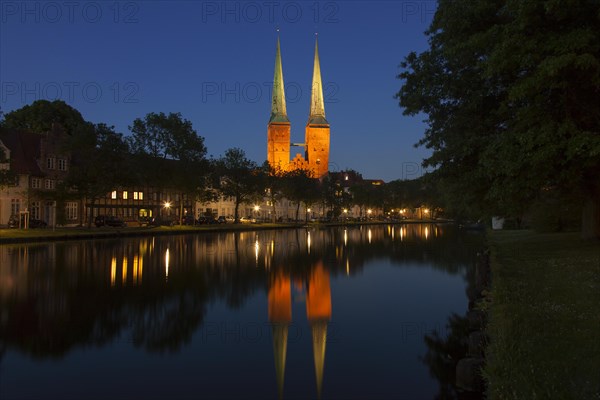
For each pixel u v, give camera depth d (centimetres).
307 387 834
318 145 16612
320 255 3234
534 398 573
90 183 5288
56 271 2177
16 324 1200
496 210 2427
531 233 4144
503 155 1438
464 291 1825
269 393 803
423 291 1816
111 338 1101
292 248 3831
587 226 2462
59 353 991
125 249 3488
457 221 11769
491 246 2762
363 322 1309
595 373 636
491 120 1861
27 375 864
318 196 10150
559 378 625
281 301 1570
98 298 1548
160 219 7112
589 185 2023
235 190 8088
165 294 1641
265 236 5797
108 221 6212
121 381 843
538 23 1327
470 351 898
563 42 1223
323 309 1471
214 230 6619
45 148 6319
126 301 1510
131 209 7912
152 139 6244
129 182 5547
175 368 916
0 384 820
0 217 5569
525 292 1150
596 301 1030
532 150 1407
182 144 6303
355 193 13525
